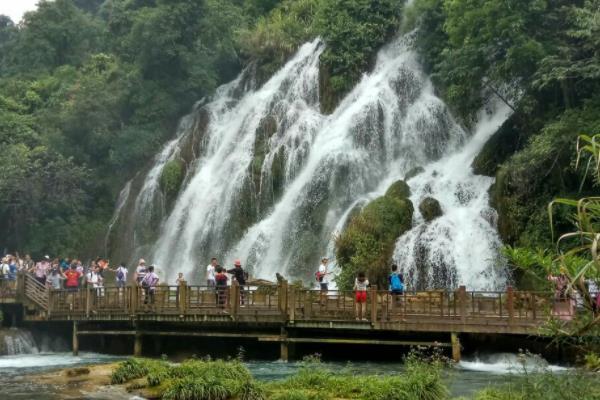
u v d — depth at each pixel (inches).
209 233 1651.1
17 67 2630.4
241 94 2031.3
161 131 2017.7
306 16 2130.9
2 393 666.2
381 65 1759.4
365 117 1589.6
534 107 1273.4
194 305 976.3
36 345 1166.3
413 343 830.5
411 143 1582.2
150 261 1734.7
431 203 1273.4
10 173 1860.2
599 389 352.2
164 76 2066.9
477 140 1488.7
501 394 523.8
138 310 999.0
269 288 975.0
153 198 1840.6
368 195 1467.8
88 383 707.4
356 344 928.3
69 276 1218.6
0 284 1232.8
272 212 1599.4
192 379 622.2
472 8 1306.6
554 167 1136.8
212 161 1806.1
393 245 1221.7
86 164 2023.9
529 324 778.2
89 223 1948.8
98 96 2042.3
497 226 1193.4
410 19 1752.0
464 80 1366.9
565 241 1059.9
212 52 2091.5
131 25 2394.2
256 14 2306.8
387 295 862.5
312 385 617.6
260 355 980.6
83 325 1117.1
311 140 1643.7
